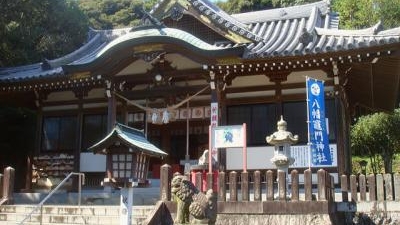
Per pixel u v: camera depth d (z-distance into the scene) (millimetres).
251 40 15781
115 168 8820
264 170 14656
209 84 14953
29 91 17922
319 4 19516
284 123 10945
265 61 14117
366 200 10828
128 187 8812
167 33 14281
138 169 8883
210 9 16125
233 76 15500
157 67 15312
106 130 17328
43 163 17922
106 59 14992
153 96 15719
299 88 14883
